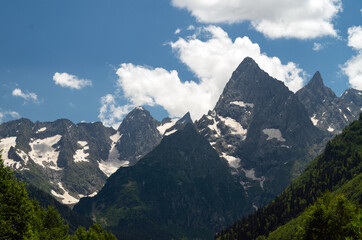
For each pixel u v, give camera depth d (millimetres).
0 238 92000
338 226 118562
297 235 126688
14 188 99750
